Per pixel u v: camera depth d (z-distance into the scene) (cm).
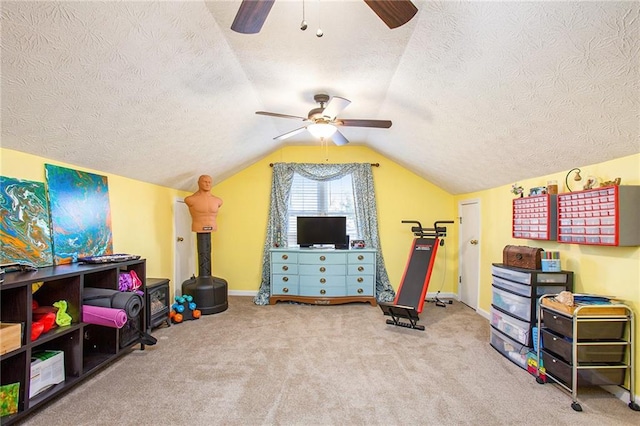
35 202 243
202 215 429
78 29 156
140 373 257
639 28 132
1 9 132
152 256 396
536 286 264
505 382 246
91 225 296
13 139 215
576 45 154
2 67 159
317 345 317
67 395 224
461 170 397
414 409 210
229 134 368
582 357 218
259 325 377
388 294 491
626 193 214
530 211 308
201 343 321
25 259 233
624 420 199
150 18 170
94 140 255
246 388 236
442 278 523
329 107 264
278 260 473
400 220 525
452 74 224
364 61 240
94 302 240
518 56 178
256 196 530
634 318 219
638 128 188
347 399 222
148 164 340
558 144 242
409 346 315
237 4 179
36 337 200
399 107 315
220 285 434
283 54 233
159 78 218
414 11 136
